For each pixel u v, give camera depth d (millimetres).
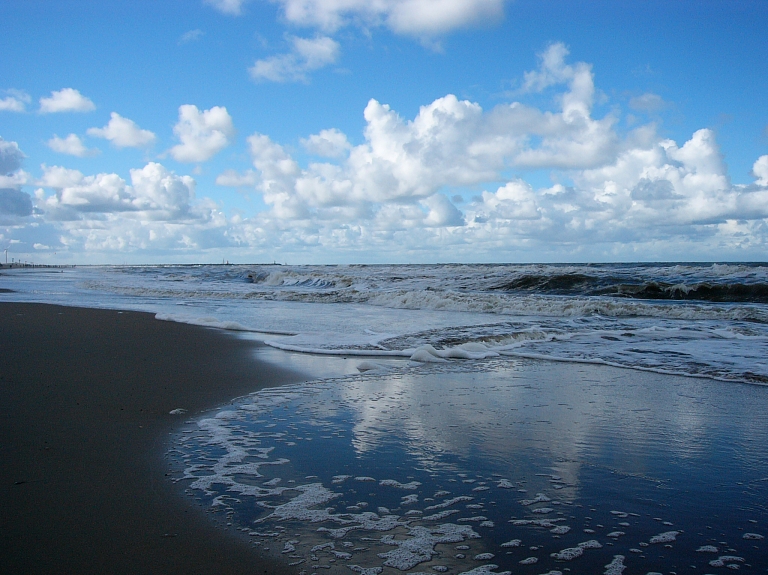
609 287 19703
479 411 4984
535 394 5684
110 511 2877
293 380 6297
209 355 7793
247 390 5758
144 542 2559
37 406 4879
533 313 14516
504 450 3936
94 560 2381
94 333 9766
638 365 7367
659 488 3295
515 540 2656
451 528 2775
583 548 2594
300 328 11039
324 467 3584
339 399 5410
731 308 13383
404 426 4500
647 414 4914
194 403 5176
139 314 13148
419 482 3357
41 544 2512
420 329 10812
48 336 9344
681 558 2506
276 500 3066
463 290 22484
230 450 3883
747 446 4047
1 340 8883
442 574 2348
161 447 3916
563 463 3691
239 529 2717
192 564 2373
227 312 14562
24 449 3789
